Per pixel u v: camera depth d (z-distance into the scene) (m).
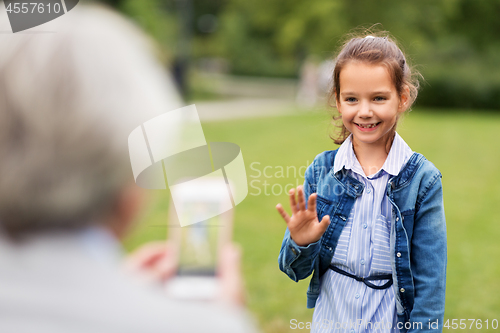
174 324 0.58
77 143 0.55
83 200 0.56
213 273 0.77
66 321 0.54
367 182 1.59
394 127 1.61
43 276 0.56
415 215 1.52
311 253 1.49
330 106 1.82
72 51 0.57
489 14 24.33
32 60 0.56
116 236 0.62
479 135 10.90
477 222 4.74
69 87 0.56
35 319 0.54
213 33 38.91
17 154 0.54
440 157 8.10
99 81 0.57
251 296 3.04
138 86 0.61
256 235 4.17
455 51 23.20
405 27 19.02
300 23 18.89
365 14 18.86
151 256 0.85
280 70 34.53
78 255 0.58
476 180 6.55
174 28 20.31
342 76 1.56
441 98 19.69
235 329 0.62
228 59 35.50
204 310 0.62
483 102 19.53
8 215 0.55
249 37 34.72
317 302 1.64
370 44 1.56
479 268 3.61
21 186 0.54
